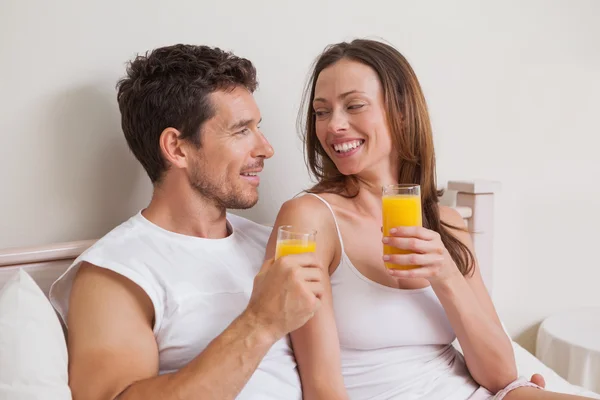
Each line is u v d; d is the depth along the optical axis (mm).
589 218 2430
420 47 1986
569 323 2109
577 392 1519
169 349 1179
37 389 1006
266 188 1736
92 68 1461
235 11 1641
